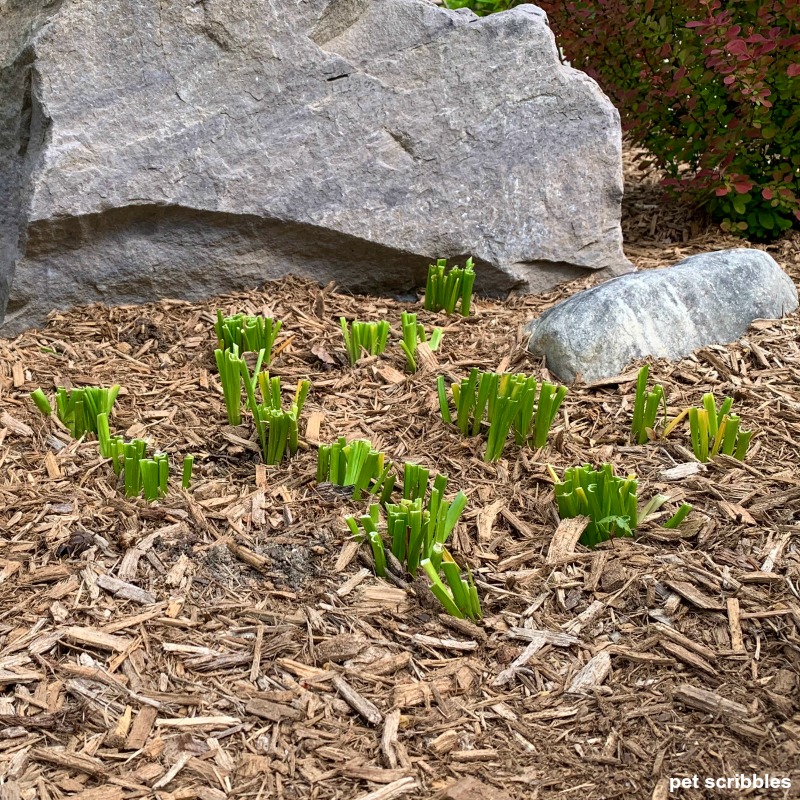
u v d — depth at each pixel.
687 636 1.22
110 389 1.53
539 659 1.20
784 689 1.16
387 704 1.15
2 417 1.53
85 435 1.52
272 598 1.27
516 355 1.78
